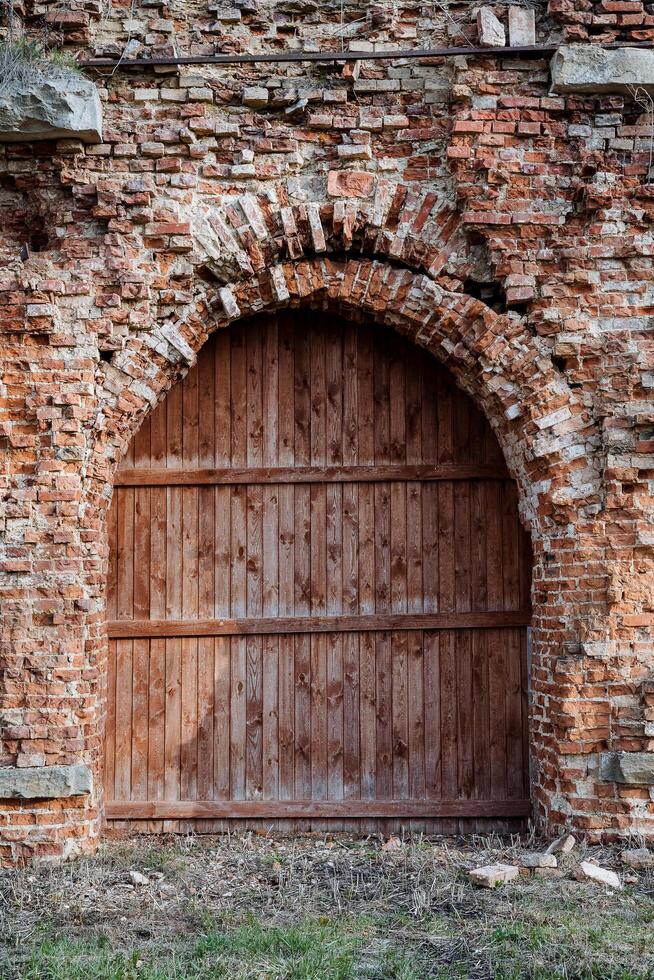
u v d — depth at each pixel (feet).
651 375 19.84
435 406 22.08
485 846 19.79
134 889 17.13
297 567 21.84
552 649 20.02
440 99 20.54
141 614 21.62
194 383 22.04
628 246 20.03
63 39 20.34
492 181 20.07
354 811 21.27
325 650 21.76
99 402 19.93
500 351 20.12
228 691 21.59
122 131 20.21
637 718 19.24
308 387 22.09
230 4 20.68
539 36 20.63
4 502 19.34
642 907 16.20
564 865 18.06
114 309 19.85
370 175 20.38
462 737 21.57
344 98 20.45
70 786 18.69
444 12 20.68
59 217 20.08
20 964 13.93
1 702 18.98
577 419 20.01
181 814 21.16
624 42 20.42
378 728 21.59
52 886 17.19
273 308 21.07
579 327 20.04
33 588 19.24
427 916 15.71
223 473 21.81
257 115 20.54
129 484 21.75
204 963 13.84
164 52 20.40
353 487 22.04
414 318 20.58
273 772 21.44
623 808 19.11
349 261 20.54
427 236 20.40
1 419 19.51
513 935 14.85
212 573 21.76
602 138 20.30
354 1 20.85
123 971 13.51
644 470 19.83
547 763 19.95
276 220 20.13
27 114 19.58
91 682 19.42
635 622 19.51
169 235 19.99
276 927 15.23
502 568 21.89
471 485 22.08
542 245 20.21
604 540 19.74
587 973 13.60
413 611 21.79
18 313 19.65
